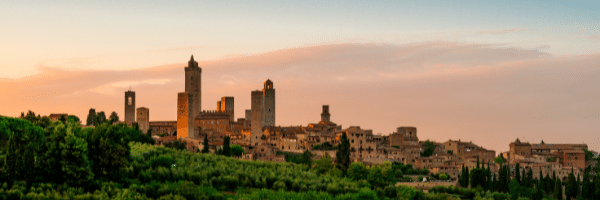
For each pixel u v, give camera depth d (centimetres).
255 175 15138
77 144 11975
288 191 14700
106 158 12606
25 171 11300
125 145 13600
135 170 13675
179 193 12150
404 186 17938
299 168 18775
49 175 11725
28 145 11681
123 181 12762
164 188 12331
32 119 16612
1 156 11981
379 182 19038
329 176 17925
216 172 14862
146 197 11738
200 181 14025
